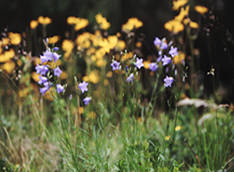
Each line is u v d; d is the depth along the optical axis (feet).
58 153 13.41
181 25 14.47
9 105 17.94
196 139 14.30
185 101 14.46
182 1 13.85
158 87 16.83
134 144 11.03
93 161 11.19
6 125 15.62
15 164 13.37
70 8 28.27
